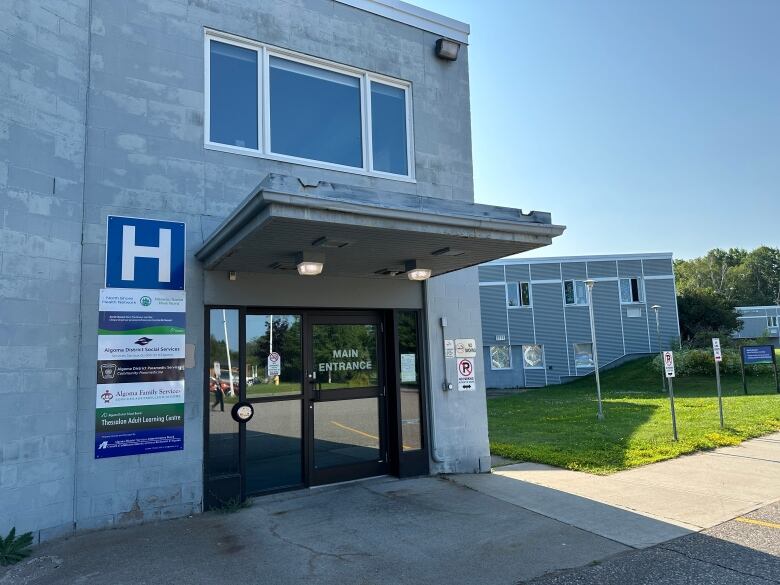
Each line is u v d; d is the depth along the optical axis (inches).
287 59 281.7
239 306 254.2
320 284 278.1
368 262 254.8
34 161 205.8
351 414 289.9
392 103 315.0
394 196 201.0
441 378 310.3
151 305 232.2
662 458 342.0
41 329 203.2
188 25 253.4
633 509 240.2
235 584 165.9
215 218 250.5
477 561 183.5
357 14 303.9
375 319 303.0
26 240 201.2
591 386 1040.2
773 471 308.3
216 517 229.5
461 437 312.0
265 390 265.6
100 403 217.9
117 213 228.8
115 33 236.2
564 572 174.6
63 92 217.6
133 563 181.2
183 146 246.2
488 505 246.4
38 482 197.9
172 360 234.8
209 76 259.0
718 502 249.3
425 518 227.8
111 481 217.6
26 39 207.0
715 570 174.6
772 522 220.5
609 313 1190.3
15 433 192.9
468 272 327.0
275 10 277.6
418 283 309.9
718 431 430.3
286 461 268.4
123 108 234.5
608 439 418.0
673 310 1193.4
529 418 588.4
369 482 284.8
